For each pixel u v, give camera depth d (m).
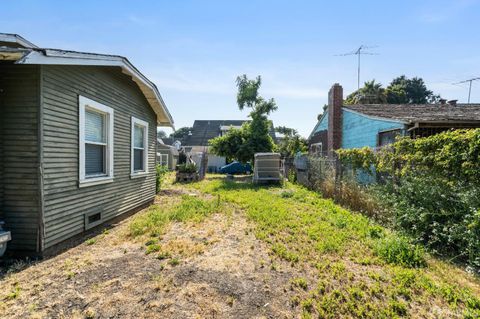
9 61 3.62
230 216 6.20
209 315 2.41
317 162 10.62
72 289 2.81
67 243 4.25
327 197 8.80
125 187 6.36
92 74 4.92
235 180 16.30
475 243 3.46
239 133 18.45
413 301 2.70
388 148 6.01
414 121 7.39
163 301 2.60
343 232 4.84
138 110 7.19
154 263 3.51
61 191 4.07
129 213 6.59
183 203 7.61
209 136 33.00
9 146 3.65
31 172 3.64
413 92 38.12
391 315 2.46
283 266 3.47
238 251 3.98
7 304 2.53
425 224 4.35
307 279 3.12
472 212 3.64
